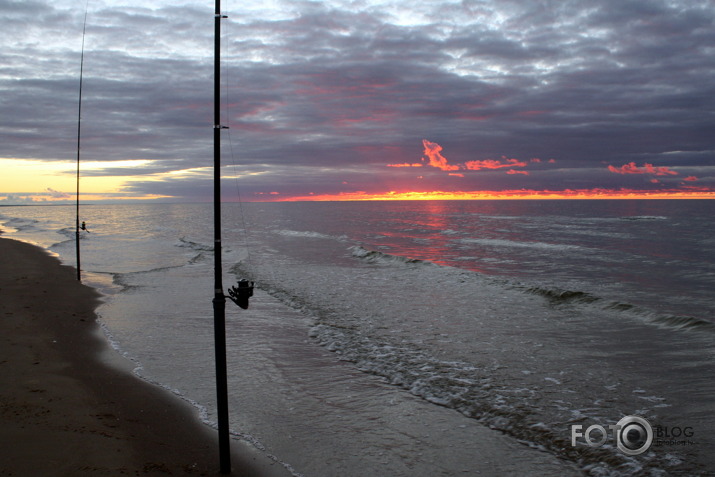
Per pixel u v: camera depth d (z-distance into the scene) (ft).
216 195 12.86
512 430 17.03
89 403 18.69
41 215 313.53
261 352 26.63
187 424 17.37
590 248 84.28
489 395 20.15
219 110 12.59
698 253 77.05
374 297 42.01
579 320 33.30
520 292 43.68
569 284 50.26
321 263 66.59
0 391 19.31
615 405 18.88
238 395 20.38
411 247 90.27
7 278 49.62
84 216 281.13
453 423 17.75
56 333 29.40
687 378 21.71
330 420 18.01
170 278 52.85
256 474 14.06
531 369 23.34
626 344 27.48
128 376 22.36
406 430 17.19
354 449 15.76
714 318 35.22
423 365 24.13
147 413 18.15
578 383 21.35
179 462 14.40
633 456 14.89
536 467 14.55
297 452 15.52
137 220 213.25
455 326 31.86
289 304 39.32
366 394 20.59
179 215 280.51
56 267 59.77
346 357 25.70
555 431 16.76
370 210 334.65
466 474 14.20
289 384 21.79
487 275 52.24
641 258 71.31
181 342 28.17
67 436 15.46
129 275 54.85
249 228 155.53
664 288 48.01
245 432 16.89
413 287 46.96
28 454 14.12
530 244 92.58
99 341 28.25
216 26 12.50
